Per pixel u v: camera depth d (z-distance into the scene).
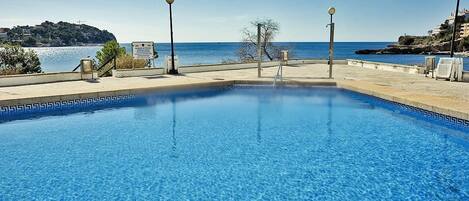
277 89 11.72
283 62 19.06
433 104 7.45
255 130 7.12
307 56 65.50
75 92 9.11
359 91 10.12
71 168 5.06
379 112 8.62
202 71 15.45
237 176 4.75
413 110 7.95
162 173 4.87
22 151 5.80
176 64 14.40
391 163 5.23
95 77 12.36
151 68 13.81
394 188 4.36
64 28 138.62
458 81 11.49
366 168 5.04
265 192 4.28
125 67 14.67
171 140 6.46
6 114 7.92
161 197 4.15
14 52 14.80
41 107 8.41
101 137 6.64
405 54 76.00
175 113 8.66
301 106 9.32
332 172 4.89
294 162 5.29
